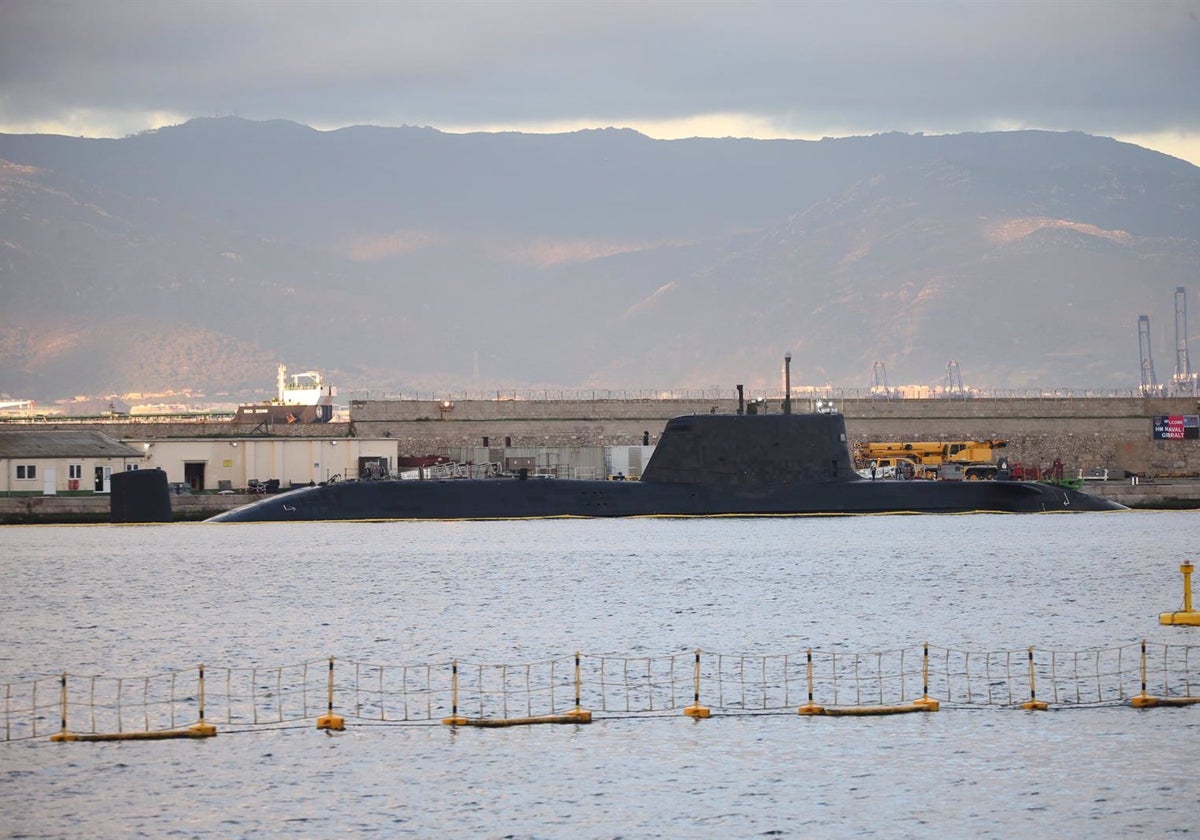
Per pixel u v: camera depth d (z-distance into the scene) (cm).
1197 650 18112
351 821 11888
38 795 12494
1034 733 14100
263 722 14662
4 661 18150
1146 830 11644
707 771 13025
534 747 13738
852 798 12331
